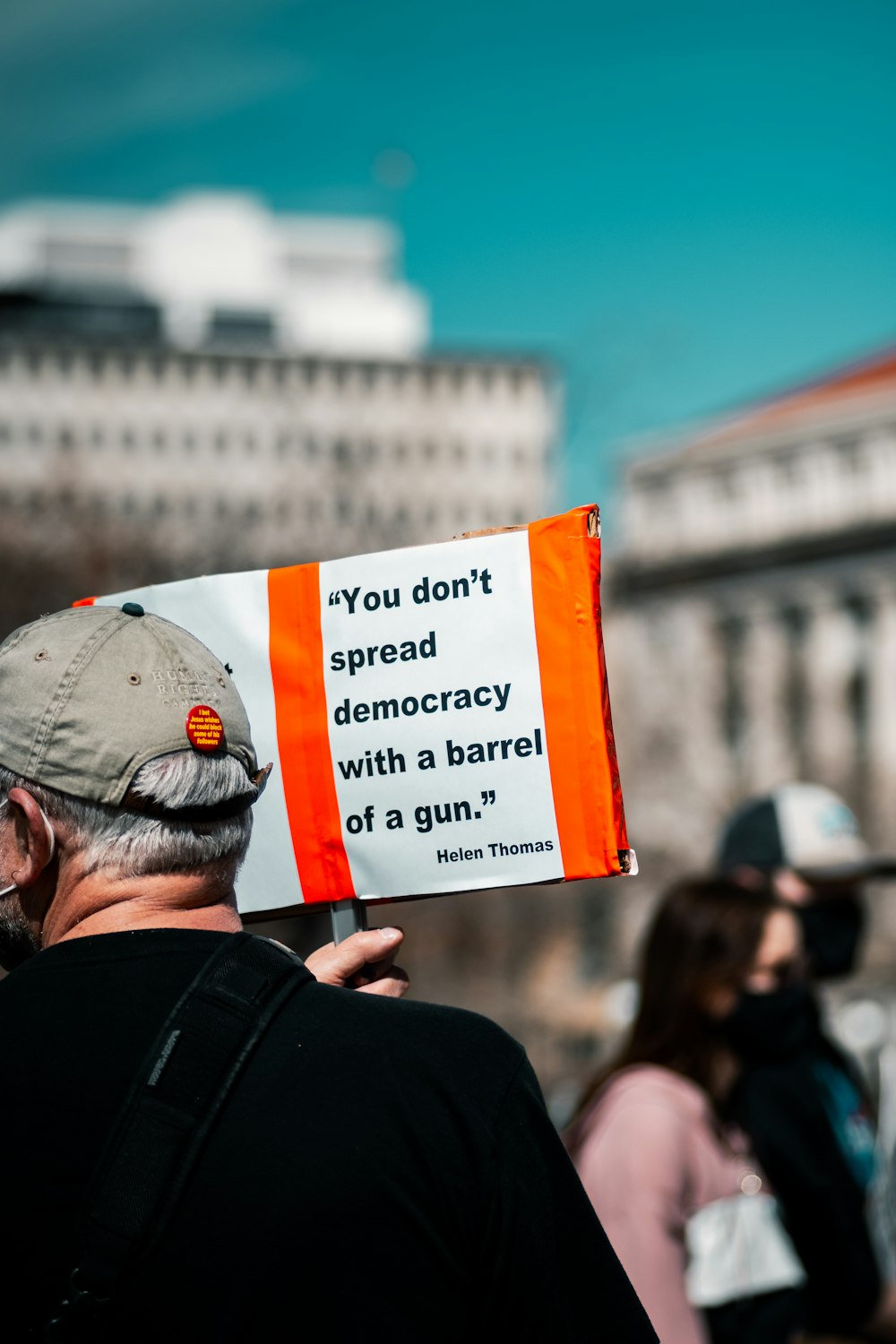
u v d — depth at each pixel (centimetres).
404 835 228
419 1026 191
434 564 228
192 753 197
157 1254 175
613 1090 355
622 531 8031
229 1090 181
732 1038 363
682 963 366
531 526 225
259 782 215
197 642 211
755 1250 341
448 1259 180
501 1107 187
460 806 225
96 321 4444
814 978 452
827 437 7712
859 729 7350
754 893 380
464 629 225
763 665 7494
